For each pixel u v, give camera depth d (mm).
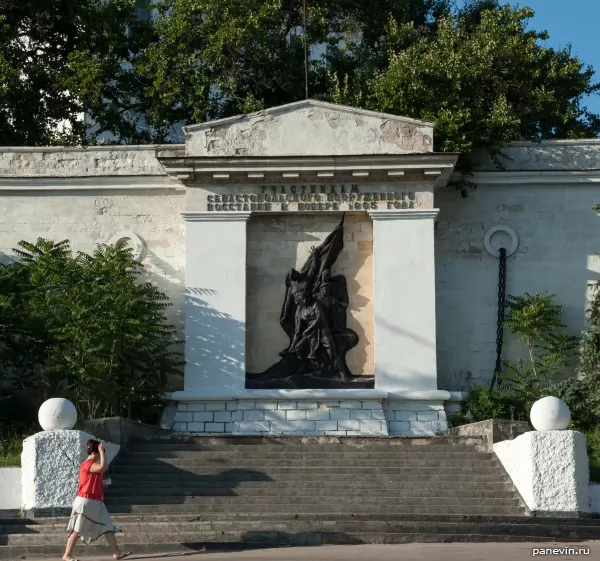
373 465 28812
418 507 26328
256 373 35156
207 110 45938
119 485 27641
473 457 29078
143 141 48281
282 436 30812
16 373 35156
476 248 36969
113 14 47125
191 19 46469
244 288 35031
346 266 35750
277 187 35469
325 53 51969
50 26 47344
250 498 26844
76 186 37344
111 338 32562
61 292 33625
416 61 40312
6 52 45875
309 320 35156
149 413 34812
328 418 34094
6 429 32625
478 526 24859
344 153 35469
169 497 26906
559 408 26922
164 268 37000
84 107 46750
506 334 36531
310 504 26500
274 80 47438
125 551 23531
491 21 44594
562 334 36031
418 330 34594
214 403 34406
